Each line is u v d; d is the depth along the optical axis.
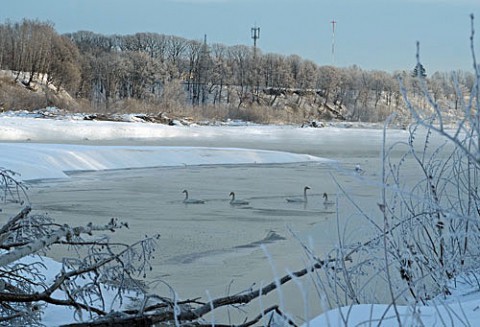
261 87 119.06
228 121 91.69
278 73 119.56
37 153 32.34
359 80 117.12
